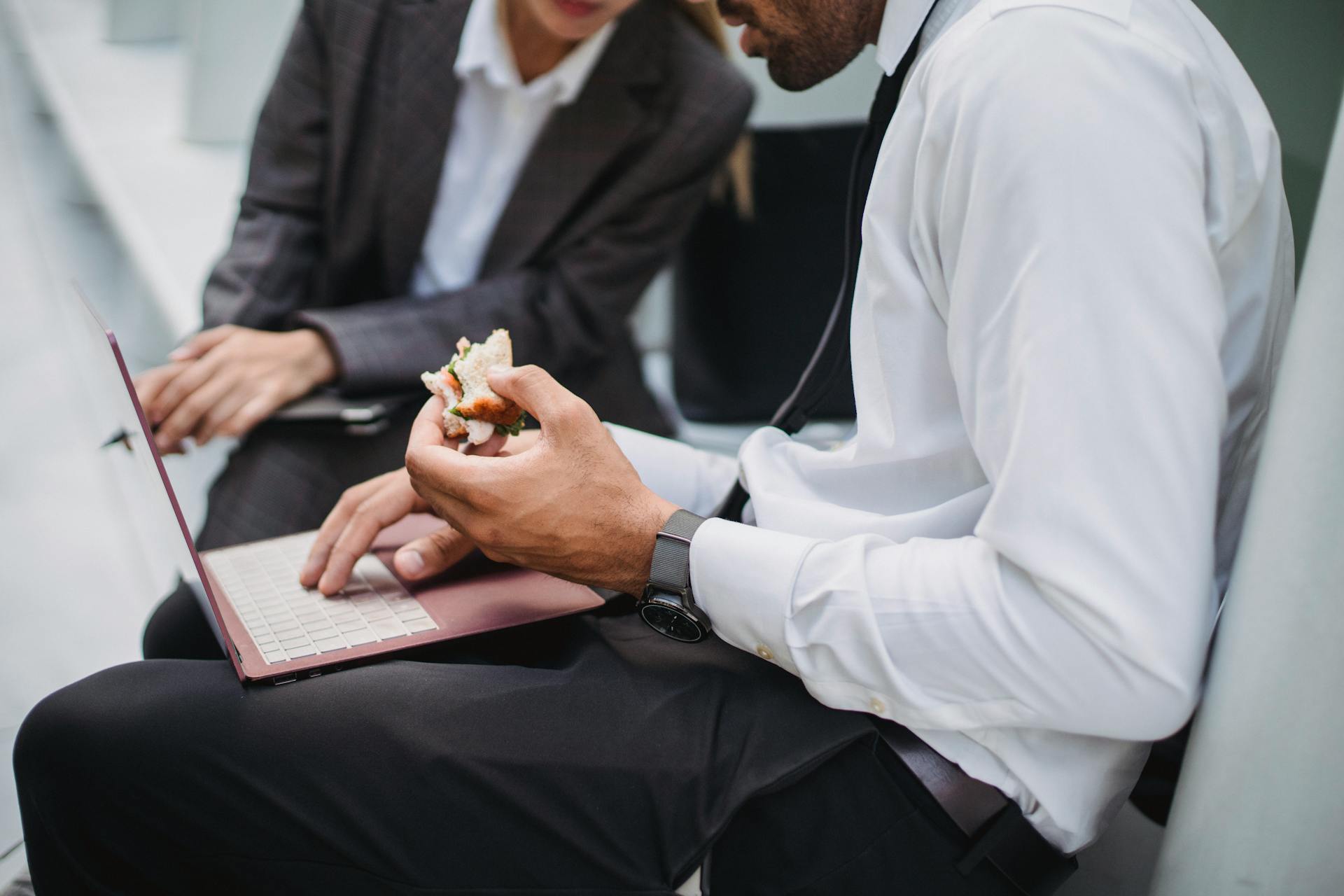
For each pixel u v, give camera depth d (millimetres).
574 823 694
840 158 1843
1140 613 572
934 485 733
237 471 1416
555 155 1582
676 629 738
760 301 1920
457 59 1505
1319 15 1013
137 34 3486
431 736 686
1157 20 628
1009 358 596
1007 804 690
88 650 1360
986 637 612
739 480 869
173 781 683
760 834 730
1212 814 645
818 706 718
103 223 2561
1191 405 571
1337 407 572
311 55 1544
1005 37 607
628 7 1448
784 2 785
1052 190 577
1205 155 622
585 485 724
